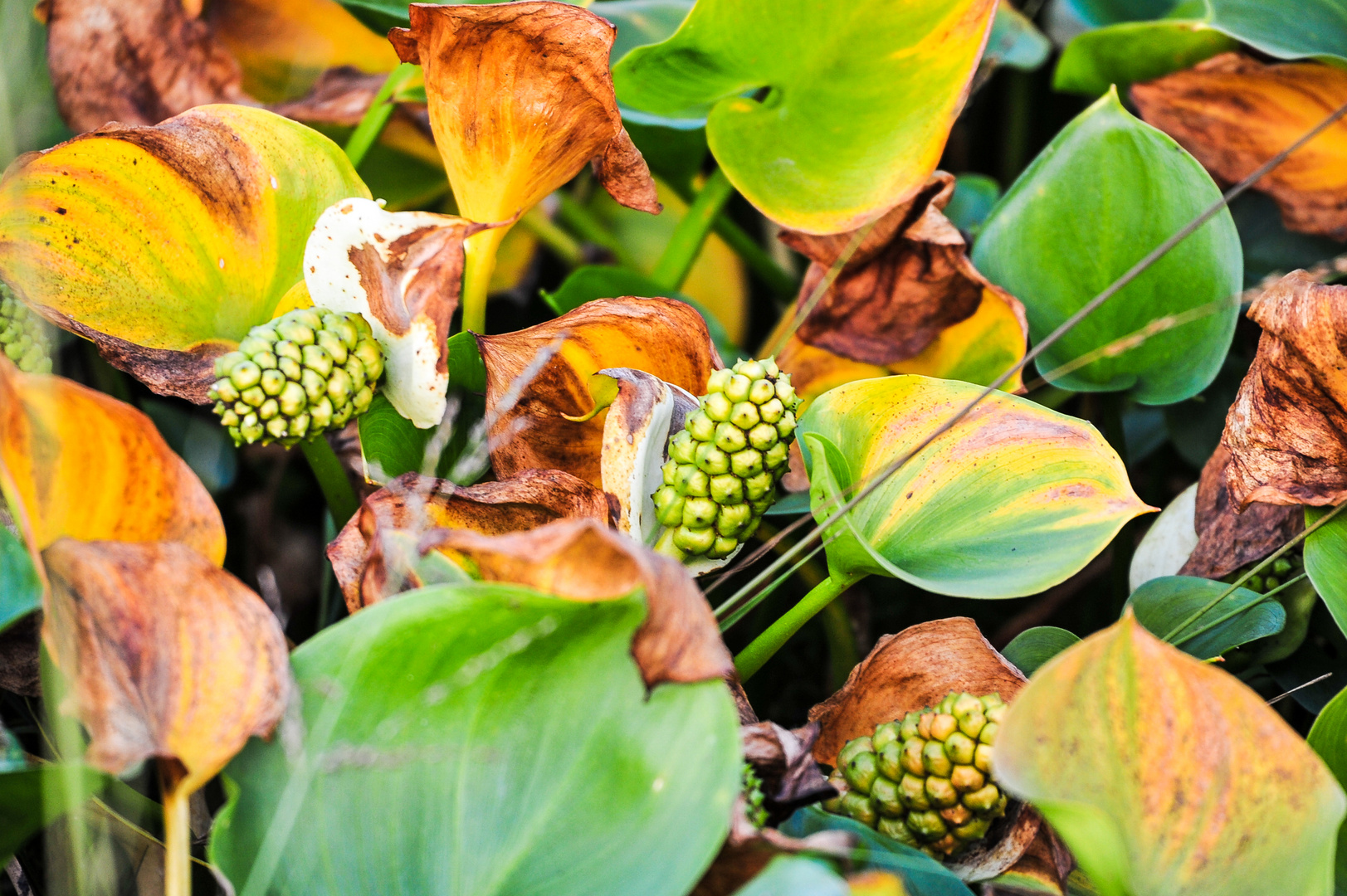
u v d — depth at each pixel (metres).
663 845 0.43
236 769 0.44
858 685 0.48
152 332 0.49
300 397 0.46
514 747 0.44
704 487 0.47
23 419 0.44
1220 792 0.43
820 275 0.54
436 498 0.47
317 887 0.44
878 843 0.45
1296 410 0.48
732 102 0.53
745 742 0.45
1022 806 0.46
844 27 0.51
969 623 0.48
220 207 0.49
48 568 0.44
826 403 0.49
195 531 0.46
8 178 0.47
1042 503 0.48
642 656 0.43
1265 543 0.51
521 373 0.48
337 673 0.44
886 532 0.48
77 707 0.43
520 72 0.48
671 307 0.49
